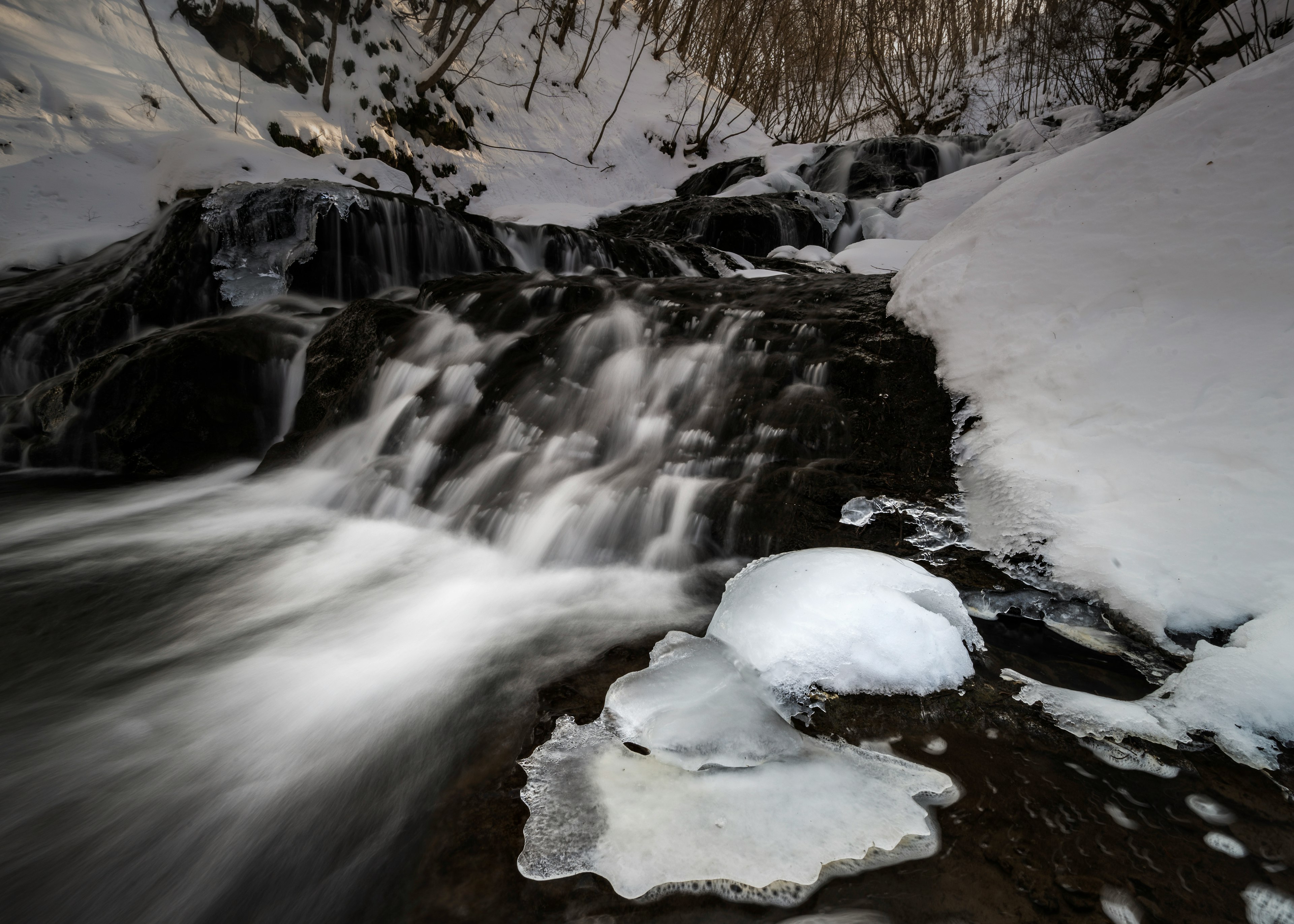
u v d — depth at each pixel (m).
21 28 8.48
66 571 3.31
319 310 6.44
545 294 5.43
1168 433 2.79
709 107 18.67
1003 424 3.38
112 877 1.64
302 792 1.88
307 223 6.71
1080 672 2.26
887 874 1.50
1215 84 3.69
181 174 8.19
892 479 3.37
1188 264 3.20
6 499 4.27
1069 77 15.15
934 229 10.81
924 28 21.73
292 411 5.42
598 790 1.77
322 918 1.51
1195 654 2.16
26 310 6.41
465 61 14.29
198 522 3.96
